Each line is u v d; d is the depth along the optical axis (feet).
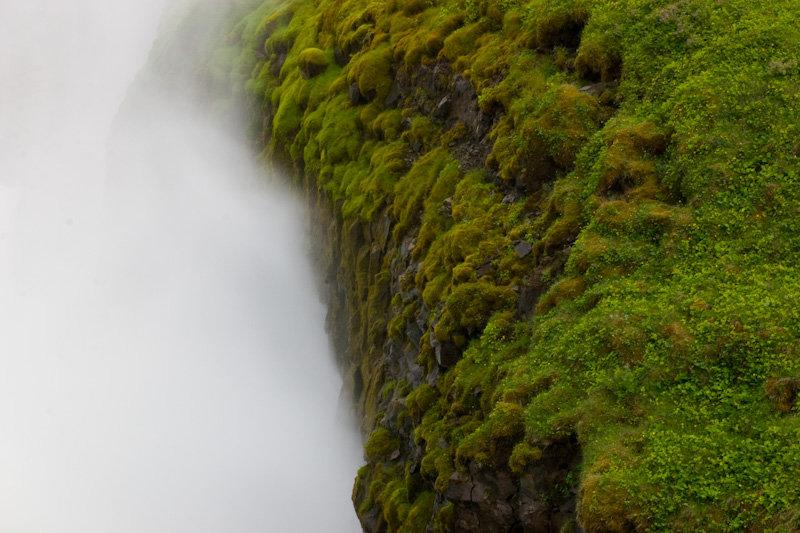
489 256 87.15
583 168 83.15
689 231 68.64
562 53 99.35
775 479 49.49
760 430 52.95
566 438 60.90
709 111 75.10
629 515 51.62
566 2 101.14
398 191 113.19
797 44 78.84
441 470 73.41
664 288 65.87
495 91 102.01
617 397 59.88
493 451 65.46
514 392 66.90
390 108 130.52
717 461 52.11
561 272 76.69
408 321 99.35
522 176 90.07
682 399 57.52
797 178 67.72
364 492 95.91
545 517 61.67
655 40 87.86
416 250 102.17
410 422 91.66
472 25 120.37
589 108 87.61
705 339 59.62
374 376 109.50
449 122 116.06
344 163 132.67
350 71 136.15
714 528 48.98
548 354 68.49
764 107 73.51
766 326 58.39
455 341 83.41
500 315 80.18
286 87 164.96
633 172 76.28
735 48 80.48
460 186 101.35
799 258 63.72
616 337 62.90
